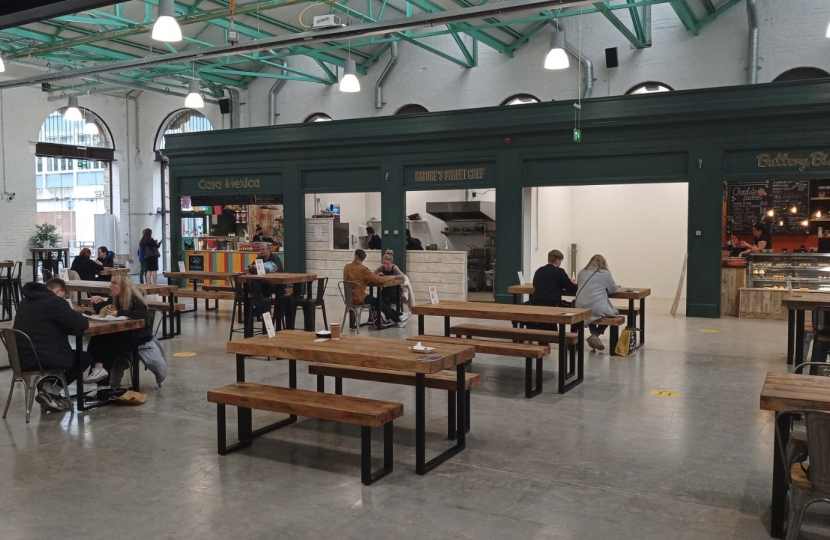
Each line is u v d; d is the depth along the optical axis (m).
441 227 16.48
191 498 3.95
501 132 12.49
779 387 3.54
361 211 18.38
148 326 6.41
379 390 6.48
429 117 13.17
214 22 12.59
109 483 4.19
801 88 10.22
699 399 6.10
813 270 10.77
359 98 16.72
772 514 3.43
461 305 7.38
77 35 13.60
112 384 6.39
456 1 12.23
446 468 4.41
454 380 4.93
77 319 5.60
